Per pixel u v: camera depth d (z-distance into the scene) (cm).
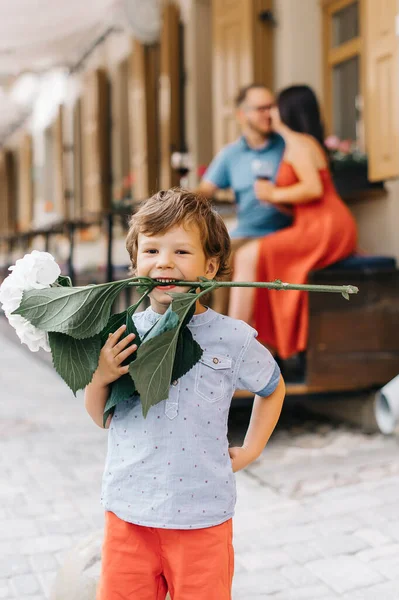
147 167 792
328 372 411
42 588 225
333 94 550
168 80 723
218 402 146
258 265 403
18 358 766
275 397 159
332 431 441
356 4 527
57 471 351
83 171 1026
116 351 142
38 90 873
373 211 489
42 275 136
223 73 571
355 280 412
